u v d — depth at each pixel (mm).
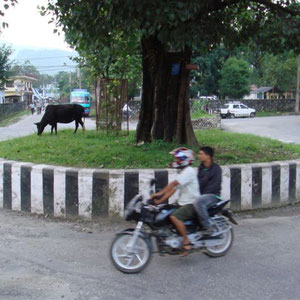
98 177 6125
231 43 8875
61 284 4035
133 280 4141
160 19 5973
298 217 6383
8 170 6715
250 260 4660
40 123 11344
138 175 6109
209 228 4594
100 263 4566
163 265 4531
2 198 6832
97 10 6629
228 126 26391
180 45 6477
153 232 4477
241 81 50375
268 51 8250
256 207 6758
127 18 6336
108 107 12305
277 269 4402
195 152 8141
